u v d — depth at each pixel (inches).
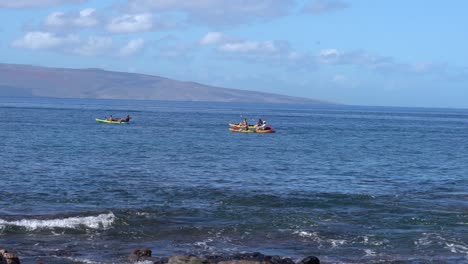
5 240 1032.8
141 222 1189.1
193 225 1178.6
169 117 6939.0
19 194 1471.5
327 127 5497.1
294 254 999.0
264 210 1330.0
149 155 2498.8
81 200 1414.9
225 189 1614.2
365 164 2367.1
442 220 1261.1
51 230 1105.4
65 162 2134.6
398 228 1191.6
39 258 920.9
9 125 4222.4
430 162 2509.8
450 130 5511.8
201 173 1957.4
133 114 7549.2
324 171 2110.0
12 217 1189.1
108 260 920.9
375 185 1785.2
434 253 1027.3
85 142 3024.1
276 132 4458.7
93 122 5044.3
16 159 2174.0
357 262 952.9
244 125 4347.9
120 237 1083.9
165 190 1573.6
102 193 1513.3
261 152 2773.1
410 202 1469.0
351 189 1688.0
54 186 1600.6
